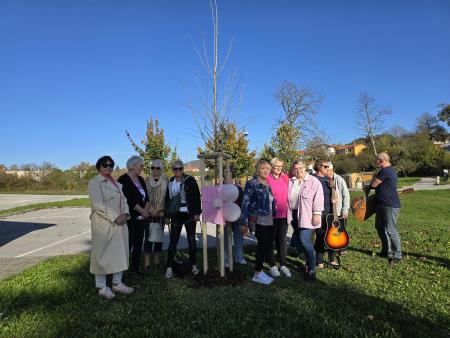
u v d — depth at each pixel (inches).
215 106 312.2
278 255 241.1
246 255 267.1
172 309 161.9
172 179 223.5
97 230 180.4
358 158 2217.0
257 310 159.5
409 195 893.2
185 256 266.4
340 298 171.3
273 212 205.5
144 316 154.6
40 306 165.6
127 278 210.1
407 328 138.8
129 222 213.2
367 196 255.0
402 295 174.4
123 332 139.3
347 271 217.2
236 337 135.2
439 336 134.1
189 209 212.7
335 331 136.5
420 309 157.6
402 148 2192.4
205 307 163.6
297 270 224.2
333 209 219.3
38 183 1920.5
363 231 349.7
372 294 176.7
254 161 870.4
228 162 237.3
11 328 143.3
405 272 212.1
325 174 230.7
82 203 900.6
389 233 231.8
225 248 248.5
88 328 144.0
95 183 181.8
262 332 137.8
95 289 190.1
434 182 1565.0
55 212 741.9
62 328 143.6
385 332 136.3
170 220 225.0
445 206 657.6
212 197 206.8
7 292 187.6
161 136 715.4
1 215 686.5
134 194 212.5
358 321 145.9
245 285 193.9
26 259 283.4
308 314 153.2
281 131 942.4
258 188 199.2
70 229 478.6
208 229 451.2
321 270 220.2
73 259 262.7
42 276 215.5
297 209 216.7
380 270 216.8
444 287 185.2
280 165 209.9
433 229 349.4
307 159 1012.5
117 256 181.8
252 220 198.8
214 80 309.7
